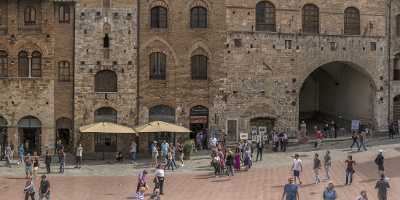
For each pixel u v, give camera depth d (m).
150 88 58.41
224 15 59.47
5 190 41.94
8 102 57.03
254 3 60.16
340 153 54.44
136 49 58.00
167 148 51.94
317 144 59.41
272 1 60.72
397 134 65.00
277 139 57.56
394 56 65.31
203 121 59.59
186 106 59.00
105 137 57.72
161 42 58.44
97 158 56.53
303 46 61.66
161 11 58.59
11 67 56.97
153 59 58.56
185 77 58.91
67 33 57.16
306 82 75.94
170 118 58.97
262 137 57.94
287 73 61.25
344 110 70.38
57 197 39.38
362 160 50.62
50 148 57.22
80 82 57.22
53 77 57.12
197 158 54.97
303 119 75.38
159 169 39.72
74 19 57.12
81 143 57.12
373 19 64.06
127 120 58.00
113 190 41.75
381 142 60.22
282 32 61.00
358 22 63.69
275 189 40.53
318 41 62.12
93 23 57.31
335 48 62.72
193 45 58.97
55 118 57.28
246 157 48.66
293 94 61.44
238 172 47.72
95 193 40.66
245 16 59.94
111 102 57.72
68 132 57.72
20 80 56.91
